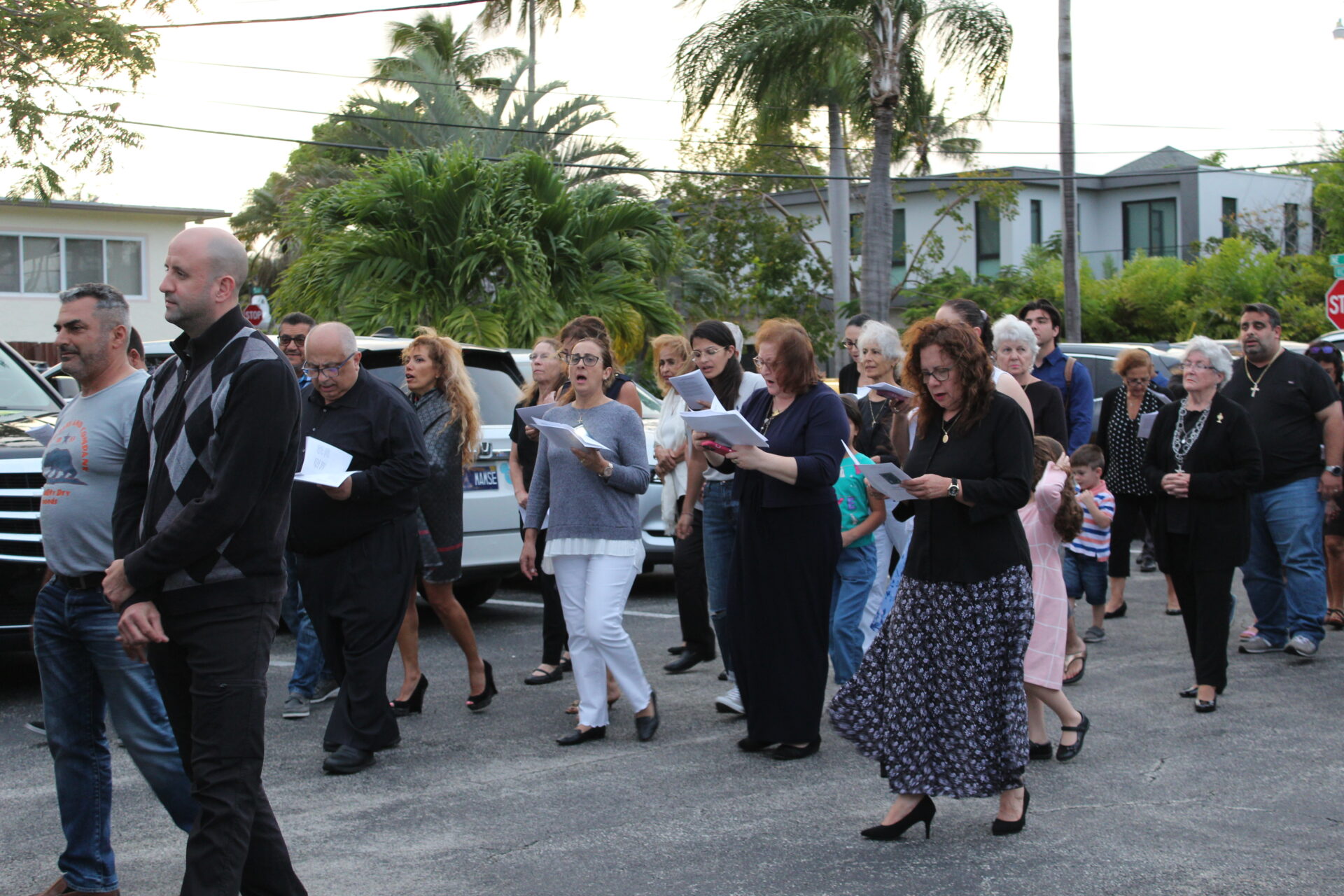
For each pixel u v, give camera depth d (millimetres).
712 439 5309
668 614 9188
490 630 8648
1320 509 7516
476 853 4352
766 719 5496
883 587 6773
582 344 5898
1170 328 29750
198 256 3309
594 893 3980
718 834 4535
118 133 14938
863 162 29375
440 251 16359
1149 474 6520
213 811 3256
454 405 6172
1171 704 6473
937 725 4422
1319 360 9383
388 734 5453
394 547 5434
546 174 17250
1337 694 6617
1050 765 5398
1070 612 6605
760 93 19203
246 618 3328
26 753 5598
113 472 3824
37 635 3867
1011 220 31484
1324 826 4574
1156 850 4324
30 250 26781
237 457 3225
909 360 4547
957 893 3947
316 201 17734
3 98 14234
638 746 5750
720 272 29734
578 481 5781
